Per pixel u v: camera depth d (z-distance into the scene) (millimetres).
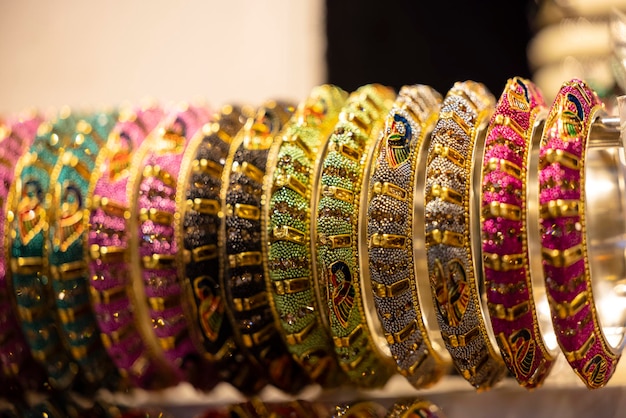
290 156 228
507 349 209
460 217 208
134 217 239
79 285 242
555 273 198
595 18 365
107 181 240
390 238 212
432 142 215
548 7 384
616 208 248
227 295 233
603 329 227
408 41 447
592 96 219
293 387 252
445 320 212
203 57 429
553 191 198
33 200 245
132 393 271
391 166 215
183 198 235
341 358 232
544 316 222
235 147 240
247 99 432
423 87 242
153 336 250
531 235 207
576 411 243
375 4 444
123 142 247
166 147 240
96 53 426
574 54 369
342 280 220
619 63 269
